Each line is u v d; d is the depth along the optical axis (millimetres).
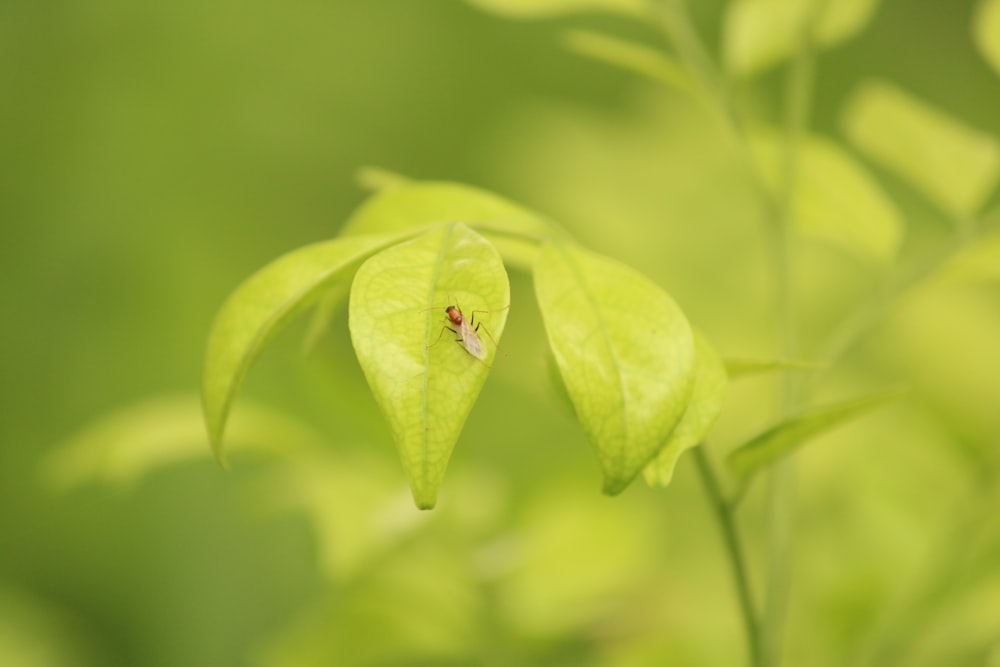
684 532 528
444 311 315
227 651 641
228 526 670
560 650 443
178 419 404
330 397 414
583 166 622
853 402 331
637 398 316
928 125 395
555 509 448
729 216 593
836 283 613
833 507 512
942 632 436
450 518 404
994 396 506
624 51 387
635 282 322
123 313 731
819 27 395
